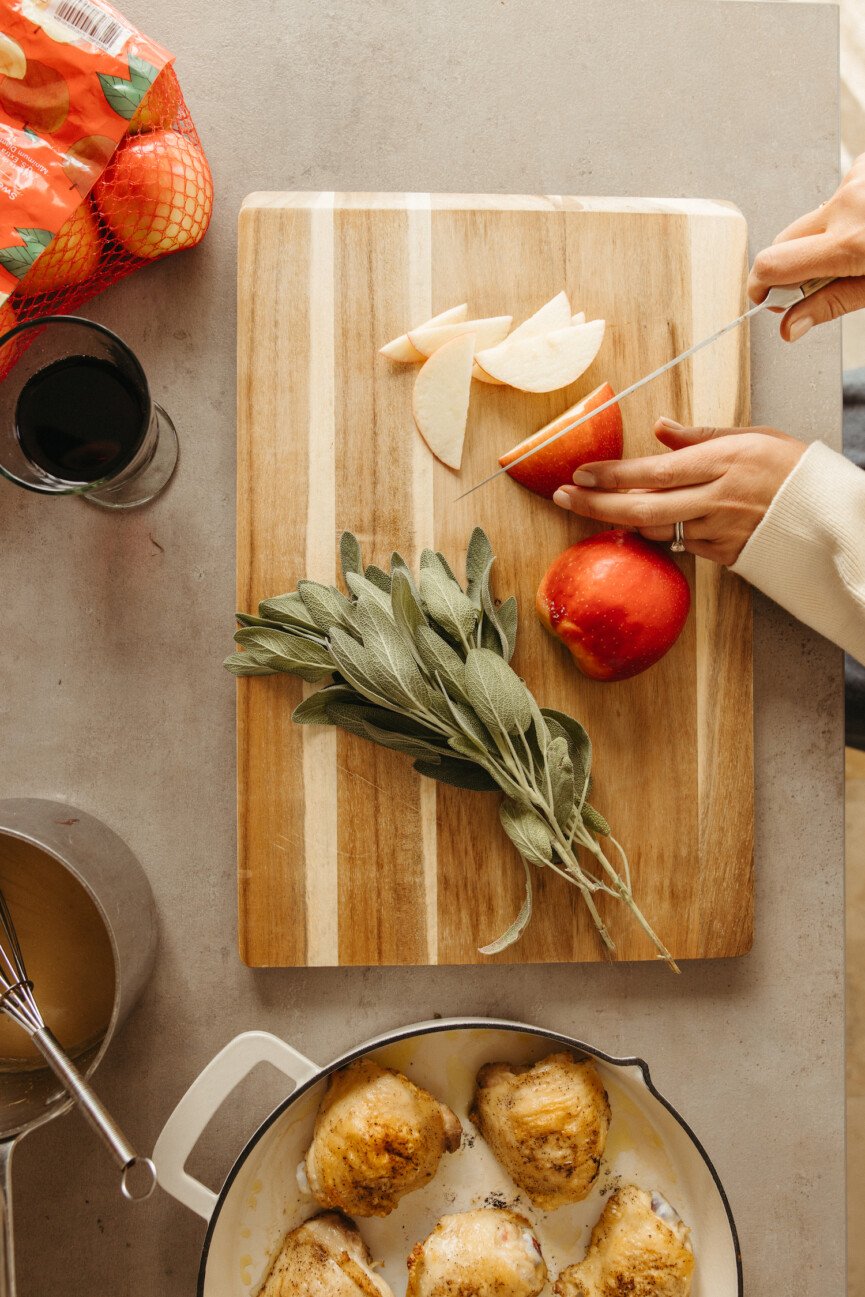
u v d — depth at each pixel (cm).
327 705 73
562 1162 71
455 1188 78
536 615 77
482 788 72
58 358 71
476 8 80
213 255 80
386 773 77
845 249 64
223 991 81
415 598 69
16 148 68
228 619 81
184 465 80
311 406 76
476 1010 81
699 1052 81
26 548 80
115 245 75
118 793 81
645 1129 78
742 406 76
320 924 77
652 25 80
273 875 77
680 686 77
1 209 68
